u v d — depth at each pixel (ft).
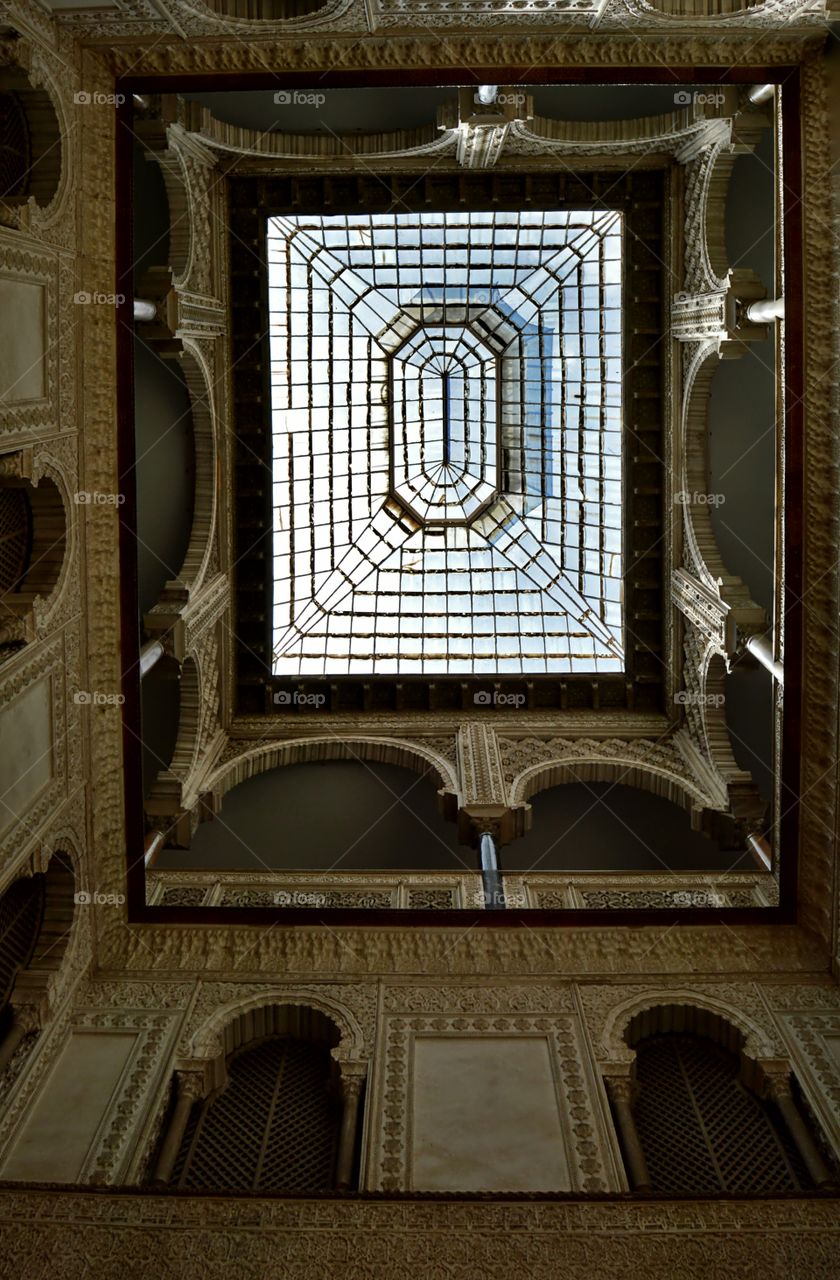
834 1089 34.01
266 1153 33.55
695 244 55.98
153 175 54.49
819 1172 31.42
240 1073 36.58
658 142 55.98
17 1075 33.22
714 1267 24.67
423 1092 33.47
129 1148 31.55
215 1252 25.18
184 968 38.73
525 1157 31.17
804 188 39.93
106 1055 35.12
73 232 37.58
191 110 51.26
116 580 39.93
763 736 59.82
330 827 60.29
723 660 56.24
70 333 37.22
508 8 37.24
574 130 55.88
